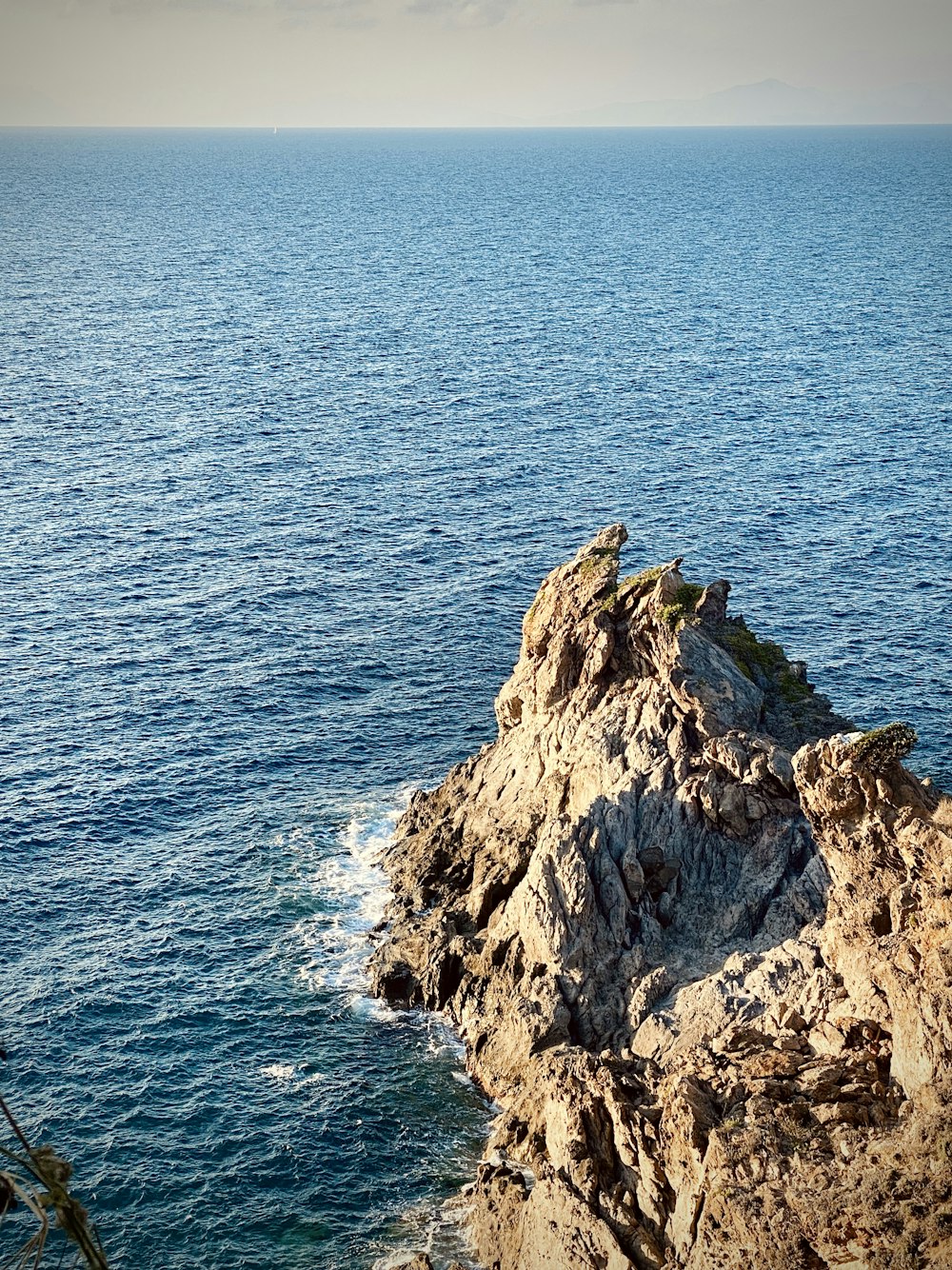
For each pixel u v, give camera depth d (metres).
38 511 118.00
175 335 197.50
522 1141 50.97
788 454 137.75
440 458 136.12
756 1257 39.19
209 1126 52.84
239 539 112.50
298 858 70.12
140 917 65.19
